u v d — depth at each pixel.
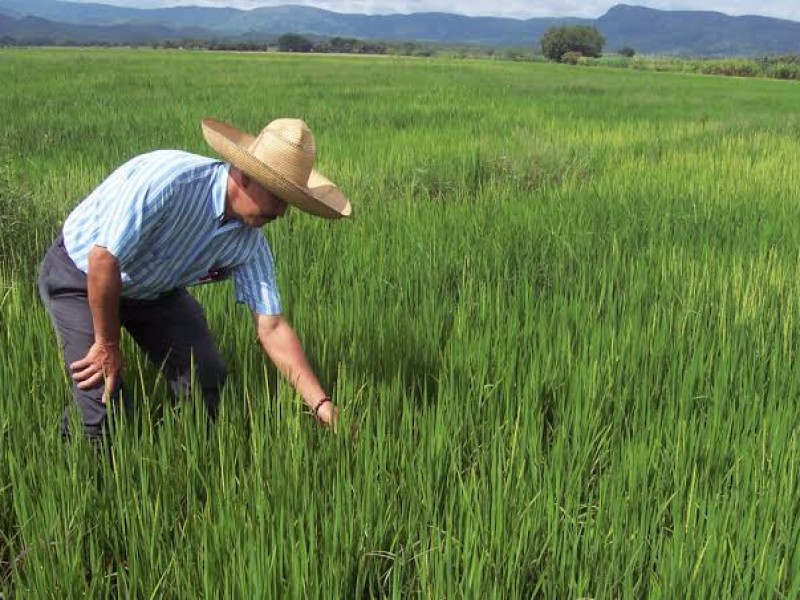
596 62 77.19
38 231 5.29
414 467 2.64
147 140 10.18
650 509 2.47
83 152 9.02
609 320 3.94
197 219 2.72
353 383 3.14
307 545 2.35
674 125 14.18
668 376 3.39
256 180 2.58
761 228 5.98
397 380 3.12
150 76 26.89
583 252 5.24
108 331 2.75
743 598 2.14
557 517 2.35
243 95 18.73
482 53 167.75
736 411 3.13
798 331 4.00
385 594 2.34
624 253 5.15
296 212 6.05
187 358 3.17
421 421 2.89
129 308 3.07
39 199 5.88
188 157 2.74
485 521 2.35
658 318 3.98
